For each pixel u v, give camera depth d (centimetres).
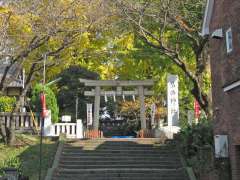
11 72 2556
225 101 1557
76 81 3988
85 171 2011
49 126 2675
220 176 1521
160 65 2819
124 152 2330
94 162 2195
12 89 2788
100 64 3575
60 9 2111
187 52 2633
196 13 2180
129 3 2117
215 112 1656
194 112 2792
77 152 2309
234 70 1460
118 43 2944
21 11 2012
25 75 2775
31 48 2142
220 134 1595
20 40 2084
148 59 2902
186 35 2286
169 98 2706
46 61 2433
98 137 2756
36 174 1978
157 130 2727
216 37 1584
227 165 1516
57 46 2388
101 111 4741
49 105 2680
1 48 1927
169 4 2102
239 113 1380
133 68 3203
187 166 2111
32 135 2623
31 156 2212
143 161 2225
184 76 3033
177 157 2266
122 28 2288
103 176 1995
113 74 3578
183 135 2283
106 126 4512
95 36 2661
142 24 2258
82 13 2169
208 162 1695
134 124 4006
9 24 2020
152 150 2350
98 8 2178
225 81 1535
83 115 4131
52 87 3844
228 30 1527
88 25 2223
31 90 3047
